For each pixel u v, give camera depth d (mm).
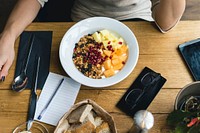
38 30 1090
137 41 1061
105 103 975
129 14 1241
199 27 1072
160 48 1047
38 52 1059
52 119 958
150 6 1287
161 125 935
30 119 952
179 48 1039
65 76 1021
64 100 984
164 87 987
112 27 1069
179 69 1015
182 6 1056
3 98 986
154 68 1021
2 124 953
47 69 1032
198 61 1017
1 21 1854
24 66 1035
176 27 1073
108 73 1000
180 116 823
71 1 1417
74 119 901
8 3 1911
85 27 1072
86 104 919
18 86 1000
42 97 990
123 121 946
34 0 1143
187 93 905
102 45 1047
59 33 1083
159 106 961
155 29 1075
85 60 1028
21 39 1077
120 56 1028
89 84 975
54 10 1410
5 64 1027
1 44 1046
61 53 1023
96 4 1237
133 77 1011
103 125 892
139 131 845
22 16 1103
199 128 792
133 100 970
